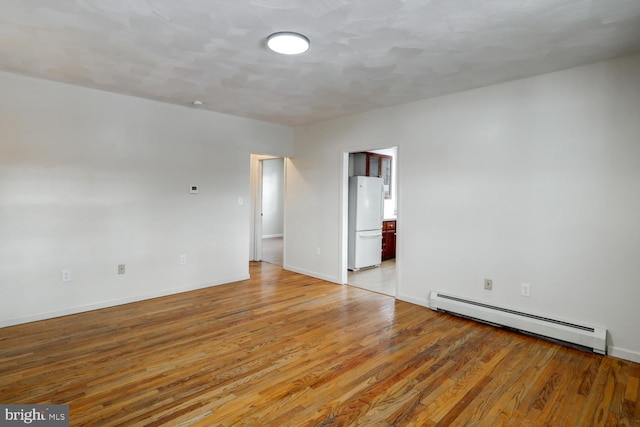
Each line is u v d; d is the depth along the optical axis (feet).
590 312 9.23
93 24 7.16
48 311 11.05
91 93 11.65
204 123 14.53
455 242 11.80
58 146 11.09
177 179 13.87
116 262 12.42
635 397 7.07
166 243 13.67
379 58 8.77
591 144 9.11
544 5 6.24
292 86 11.12
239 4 6.32
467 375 7.88
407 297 13.19
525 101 10.18
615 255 8.84
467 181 11.45
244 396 6.98
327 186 16.21
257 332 10.21
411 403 6.83
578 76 9.26
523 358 8.70
